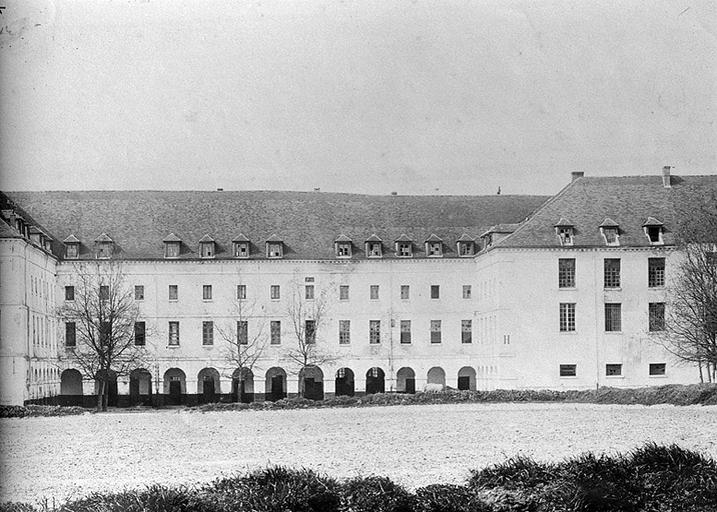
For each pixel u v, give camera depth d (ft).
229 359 276.41
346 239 287.07
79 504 67.77
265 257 285.84
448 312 285.84
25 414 177.06
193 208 293.23
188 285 284.41
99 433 136.46
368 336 285.02
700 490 67.00
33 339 245.04
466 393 198.29
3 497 81.61
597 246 252.62
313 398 284.00
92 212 288.10
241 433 132.46
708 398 173.99
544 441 114.42
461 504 67.36
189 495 66.49
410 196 295.48
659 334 249.34
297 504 66.03
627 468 71.36
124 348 247.91
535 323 251.19
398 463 96.99
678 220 253.44
